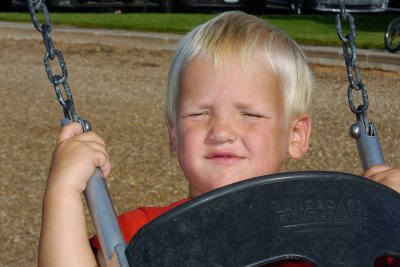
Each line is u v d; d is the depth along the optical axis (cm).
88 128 229
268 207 173
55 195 206
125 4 1770
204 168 229
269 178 178
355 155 730
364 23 1525
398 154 733
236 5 1700
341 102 903
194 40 236
